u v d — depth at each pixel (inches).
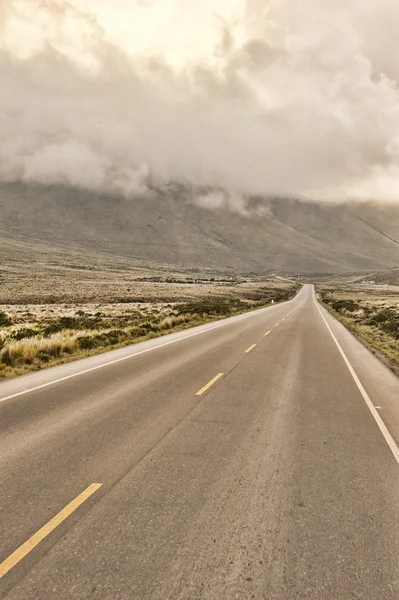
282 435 249.6
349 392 366.6
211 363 507.8
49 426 262.5
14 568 126.2
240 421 276.4
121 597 114.6
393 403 333.1
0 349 564.1
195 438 242.4
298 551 135.4
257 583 120.3
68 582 120.3
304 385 391.2
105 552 134.0
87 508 161.5
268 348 648.4
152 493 174.2
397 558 133.0
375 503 168.6
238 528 148.3
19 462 206.1
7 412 293.7
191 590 117.3
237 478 189.6
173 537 142.4
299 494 175.2
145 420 276.4
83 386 379.6
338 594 116.9
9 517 154.8
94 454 216.8
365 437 249.0
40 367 486.6
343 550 136.6
